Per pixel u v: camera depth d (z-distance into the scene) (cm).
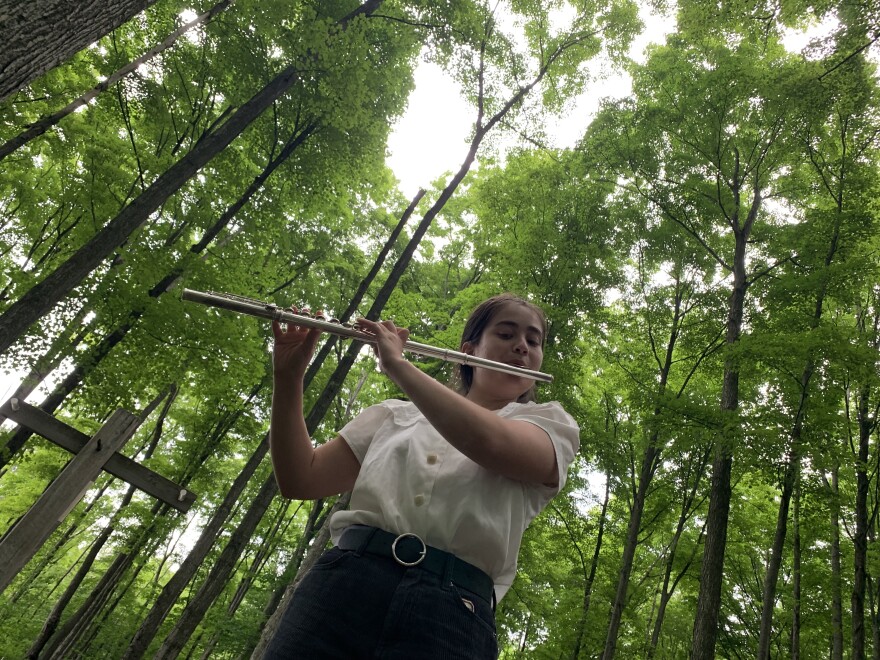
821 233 937
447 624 81
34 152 972
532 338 133
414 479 94
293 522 1992
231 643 1294
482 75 912
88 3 336
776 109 921
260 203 958
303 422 117
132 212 613
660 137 1123
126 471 358
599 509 1329
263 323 1129
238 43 849
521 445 91
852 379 800
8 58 308
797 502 854
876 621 825
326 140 934
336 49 743
